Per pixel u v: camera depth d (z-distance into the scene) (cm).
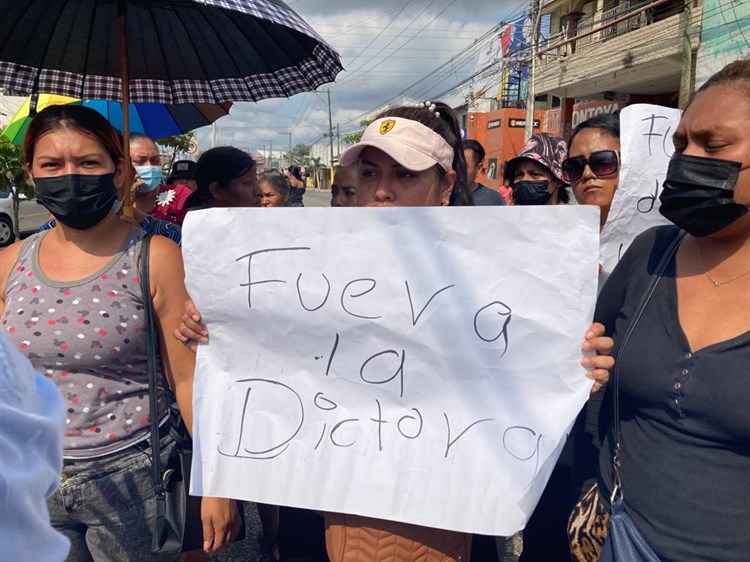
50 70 265
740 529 118
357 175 175
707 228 125
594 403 185
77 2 247
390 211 147
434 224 145
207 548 173
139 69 271
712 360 121
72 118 158
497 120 2377
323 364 153
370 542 149
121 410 165
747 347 118
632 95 1777
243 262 153
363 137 167
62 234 168
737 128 118
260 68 271
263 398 156
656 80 1521
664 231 147
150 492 171
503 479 142
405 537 147
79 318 158
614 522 134
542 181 288
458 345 145
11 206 1261
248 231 153
